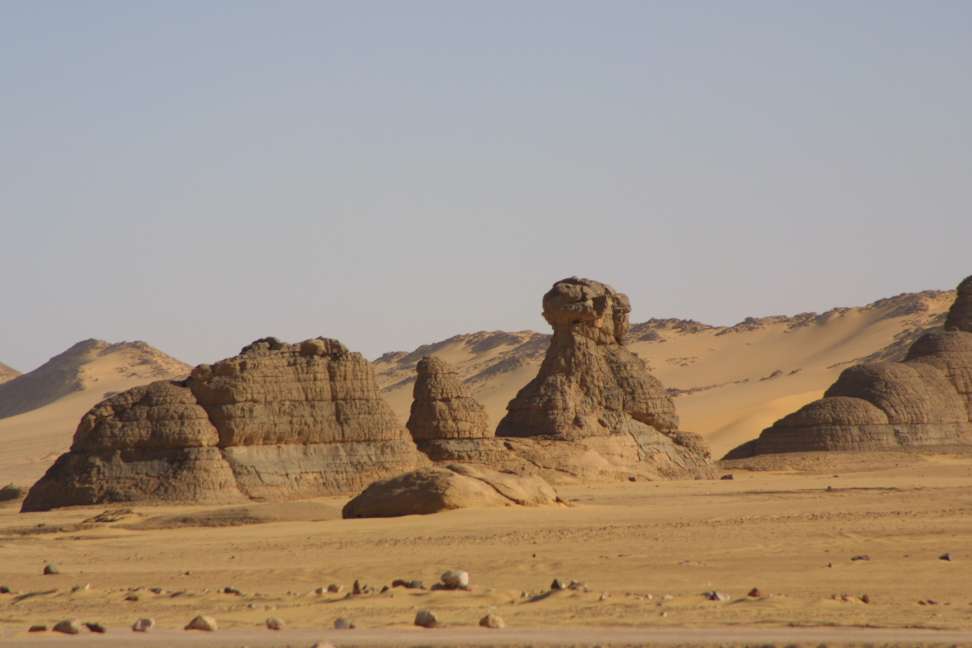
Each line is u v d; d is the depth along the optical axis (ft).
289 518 211.82
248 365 277.03
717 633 93.45
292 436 279.28
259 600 119.65
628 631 95.30
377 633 95.50
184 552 171.42
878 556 146.20
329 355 290.97
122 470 264.31
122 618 110.73
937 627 96.99
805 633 93.25
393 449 290.97
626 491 295.07
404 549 165.99
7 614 115.03
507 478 224.12
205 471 263.90
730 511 219.00
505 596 116.57
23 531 207.31
